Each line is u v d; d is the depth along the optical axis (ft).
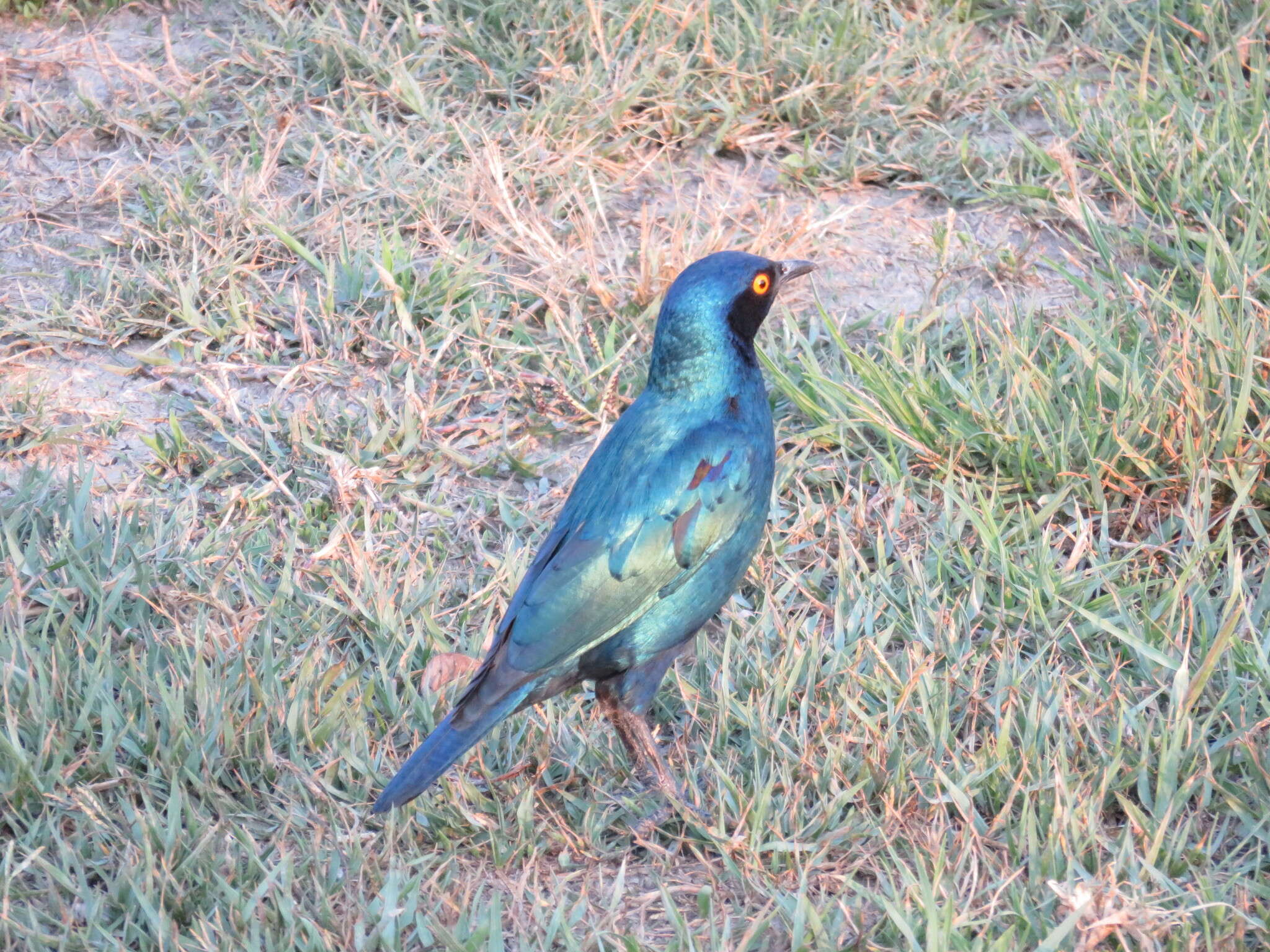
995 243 45.01
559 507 36.58
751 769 28.89
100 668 29.81
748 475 27.63
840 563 33.27
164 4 54.49
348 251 43.21
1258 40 51.78
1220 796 27.48
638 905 26.30
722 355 27.71
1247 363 34.35
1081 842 25.98
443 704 30.12
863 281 43.80
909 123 49.44
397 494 36.83
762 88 49.93
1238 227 43.34
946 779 26.91
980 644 31.63
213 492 36.50
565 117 48.19
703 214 46.21
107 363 40.81
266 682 29.94
